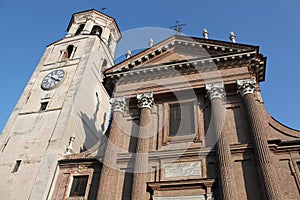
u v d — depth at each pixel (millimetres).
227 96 20391
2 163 23781
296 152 17062
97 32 38594
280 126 18812
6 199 21047
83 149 26984
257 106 18750
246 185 15938
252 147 17141
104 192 17531
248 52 20703
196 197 16250
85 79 30062
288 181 16031
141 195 16688
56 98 28188
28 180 21797
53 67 32156
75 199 19125
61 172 21359
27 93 29766
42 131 25359
